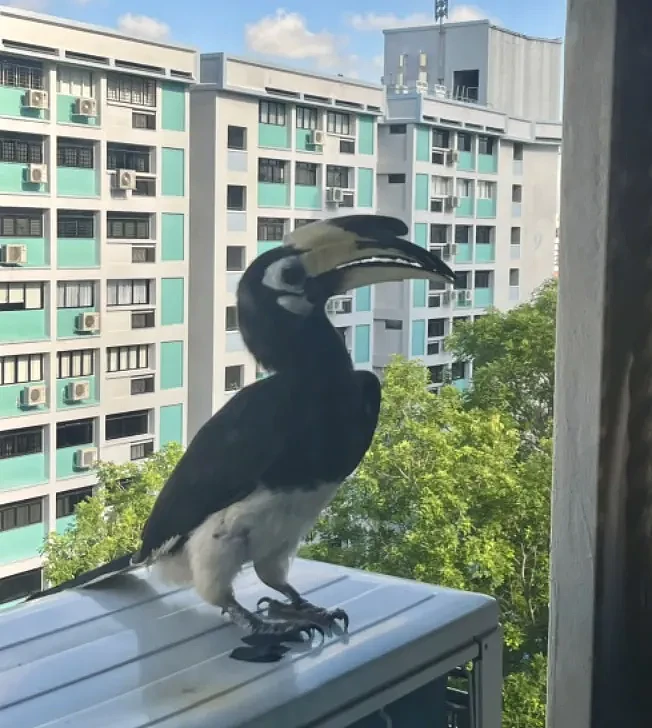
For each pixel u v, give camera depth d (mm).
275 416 917
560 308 1048
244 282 955
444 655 934
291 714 771
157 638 901
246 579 1077
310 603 961
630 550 1035
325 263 940
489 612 1000
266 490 925
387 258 949
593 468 1035
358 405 962
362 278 955
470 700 989
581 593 1055
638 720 1050
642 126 986
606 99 989
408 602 994
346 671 826
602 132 996
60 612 963
